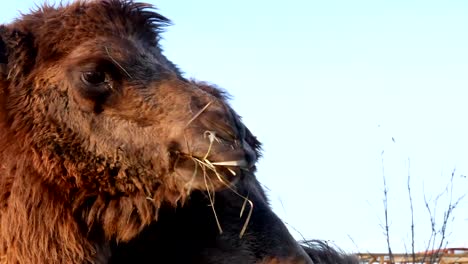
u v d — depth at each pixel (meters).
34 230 2.85
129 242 3.06
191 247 3.12
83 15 2.94
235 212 3.16
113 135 2.83
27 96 2.89
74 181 2.85
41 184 2.85
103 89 2.84
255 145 3.37
